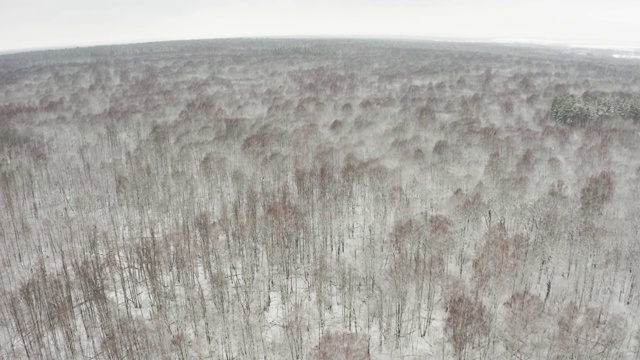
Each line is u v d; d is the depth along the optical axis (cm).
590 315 3706
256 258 4819
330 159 6538
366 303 4262
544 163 6312
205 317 4028
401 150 6806
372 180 5797
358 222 5491
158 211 5719
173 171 6297
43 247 5294
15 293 4484
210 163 6388
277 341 3938
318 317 4216
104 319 4025
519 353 3631
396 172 5947
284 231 4766
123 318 3981
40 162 7025
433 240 4472
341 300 4347
